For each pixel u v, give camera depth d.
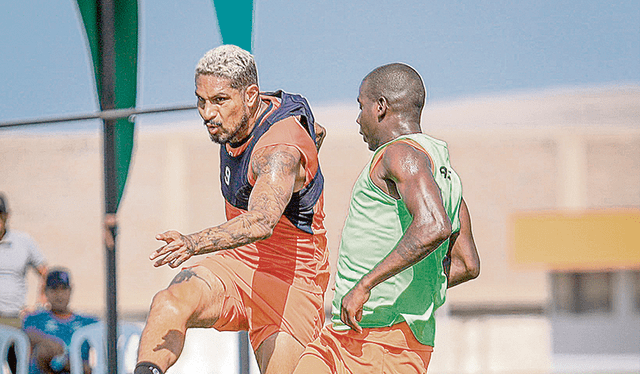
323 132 12.29
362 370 9.80
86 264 75.69
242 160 10.61
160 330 10.31
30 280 70.44
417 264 9.67
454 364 56.59
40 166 76.75
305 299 11.41
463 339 57.00
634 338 75.19
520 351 57.03
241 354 16.03
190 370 43.22
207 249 8.68
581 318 75.94
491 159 74.50
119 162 15.91
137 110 14.68
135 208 75.44
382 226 9.69
